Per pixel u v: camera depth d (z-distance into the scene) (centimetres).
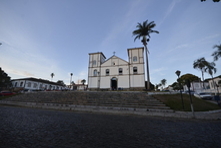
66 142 375
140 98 1512
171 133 497
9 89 4094
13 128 517
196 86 5122
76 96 1820
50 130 505
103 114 1023
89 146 348
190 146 365
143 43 2441
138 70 3062
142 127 595
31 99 1830
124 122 711
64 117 830
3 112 970
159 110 1120
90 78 3388
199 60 3928
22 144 350
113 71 3247
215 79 4006
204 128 593
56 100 1678
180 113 1037
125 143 379
